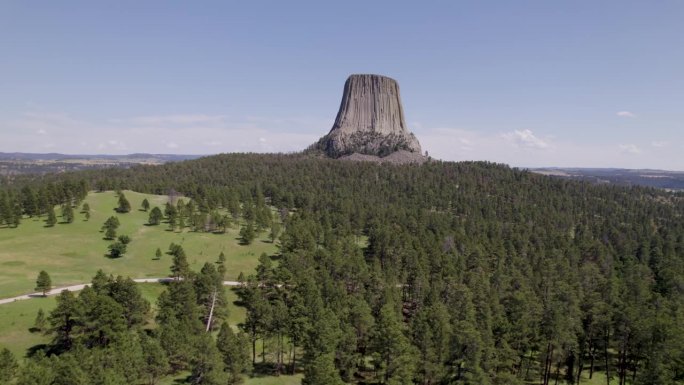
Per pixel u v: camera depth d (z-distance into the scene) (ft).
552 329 226.58
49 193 559.38
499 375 211.00
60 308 233.55
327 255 371.76
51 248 441.27
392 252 413.80
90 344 226.17
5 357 176.35
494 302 274.57
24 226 500.74
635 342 220.64
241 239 512.63
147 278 385.70
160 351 195.31
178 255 362.33
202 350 195.42
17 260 401.70
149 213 576.61
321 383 181.88
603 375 262.06
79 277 371.97
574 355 247.29
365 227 558.97
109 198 622.54
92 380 167.32
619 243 554.46
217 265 431.02
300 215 566.77
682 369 184.75
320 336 212.02
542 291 332.80
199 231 529.86
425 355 217.97
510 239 508.53
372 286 315.37
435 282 324.39
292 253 383.04
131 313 262.06
